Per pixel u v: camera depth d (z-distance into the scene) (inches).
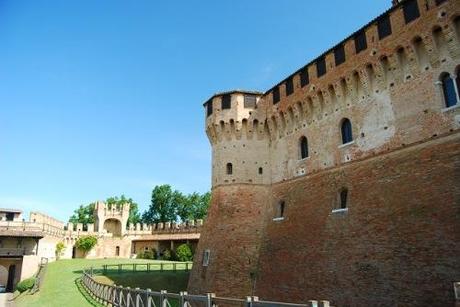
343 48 1233.4
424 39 983.0
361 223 1052.5
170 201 4375.0
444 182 884.0
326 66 1289.4
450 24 924.6
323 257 1127.6
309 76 1360.7
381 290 930.1
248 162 1567.4
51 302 1357.0
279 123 1507.1
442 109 944.3
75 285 1686.8
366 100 1155.9
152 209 4414.4
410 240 904.9
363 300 966.4
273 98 1555.1
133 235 3870.6
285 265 1261.1
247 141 1592.0
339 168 1212.5
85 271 1905.8
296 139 1422.2
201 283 1467.8
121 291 983.0
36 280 1987.0
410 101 1024.2
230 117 1603.1
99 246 3767.2
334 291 1052.5
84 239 3668.8
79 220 4714.6
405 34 1032.2
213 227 1539.1
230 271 1393.9
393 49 1060.5
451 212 840.9
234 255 1418.6
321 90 1295.5
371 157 1111.0
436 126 952.9
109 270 2105.1
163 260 3206.2
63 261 2923.2
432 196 896.9
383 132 1086.4
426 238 871.1
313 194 1278.3
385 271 935.0
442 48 960.3
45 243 3006.9
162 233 3666.3
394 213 971.9
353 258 1032.8
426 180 928.3
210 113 1691.7
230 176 1572.3
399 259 912.3
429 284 830.5
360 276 994.7
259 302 540.1
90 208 4771.2
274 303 518.3
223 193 1563.7
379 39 1109.7
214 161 1653.5
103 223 3927.2
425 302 827.4
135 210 4894.2
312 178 1314.0
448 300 786.2
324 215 1192.2
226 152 1603.1
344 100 1231.5
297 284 1184.2
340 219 1125.7
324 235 1157.1
